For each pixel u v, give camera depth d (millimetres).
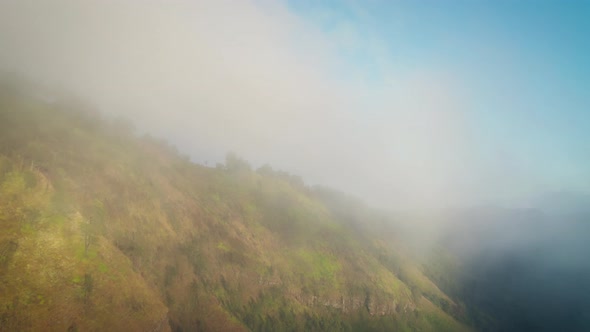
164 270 94312
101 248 73625
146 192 107500
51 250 63594
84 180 88750
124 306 67562
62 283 60719
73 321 57531
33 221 64812
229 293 106125
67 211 73250
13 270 56250
